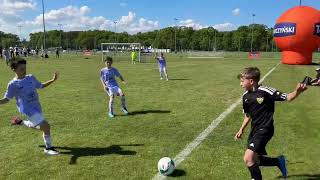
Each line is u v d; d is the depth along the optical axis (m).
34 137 8.03
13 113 10.83
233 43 128.25
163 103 12.41
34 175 5.78
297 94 4.64
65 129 8.75
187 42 139.00
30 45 156.38
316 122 9.18
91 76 23.52
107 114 10.55
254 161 4.82
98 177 5.64
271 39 125.38
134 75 24.55
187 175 5.68
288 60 35.88
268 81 19.06
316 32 33.72
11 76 23.69
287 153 6.71
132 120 9.70
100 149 7.10
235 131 8.38
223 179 5.51
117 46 65.69
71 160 6.47
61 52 92.19
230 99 13.17
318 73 5.55
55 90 16.09
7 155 6.80
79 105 12.10
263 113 4.88
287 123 9.09
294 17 34.38
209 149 7.00
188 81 20.09
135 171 5.88
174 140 7.66
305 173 5.72
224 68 31.73
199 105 11.93
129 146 7.27
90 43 154.62
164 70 21.17
